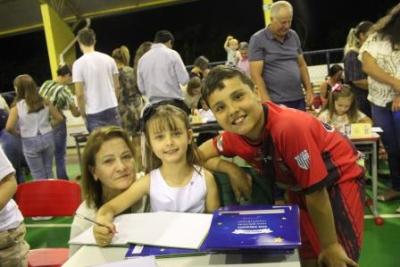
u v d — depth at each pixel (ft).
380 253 9.37
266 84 11.30
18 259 5.78
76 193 7.16
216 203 5.27
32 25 30.78
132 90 16.43
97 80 14.08
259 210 4.21
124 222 4.69
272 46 10.98
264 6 21.98
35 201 7.36
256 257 3.69
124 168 5.32
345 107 11.97
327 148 4.65
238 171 5.26
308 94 12.12
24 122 14.10
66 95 15.49
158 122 5.14
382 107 10.61
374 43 10.11
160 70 13.62
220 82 4.22
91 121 14.38
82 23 26.78
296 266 3.48
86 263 4.00
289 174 4.63
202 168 5.38
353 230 4.67
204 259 3.78
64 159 16.49
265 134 4.46
